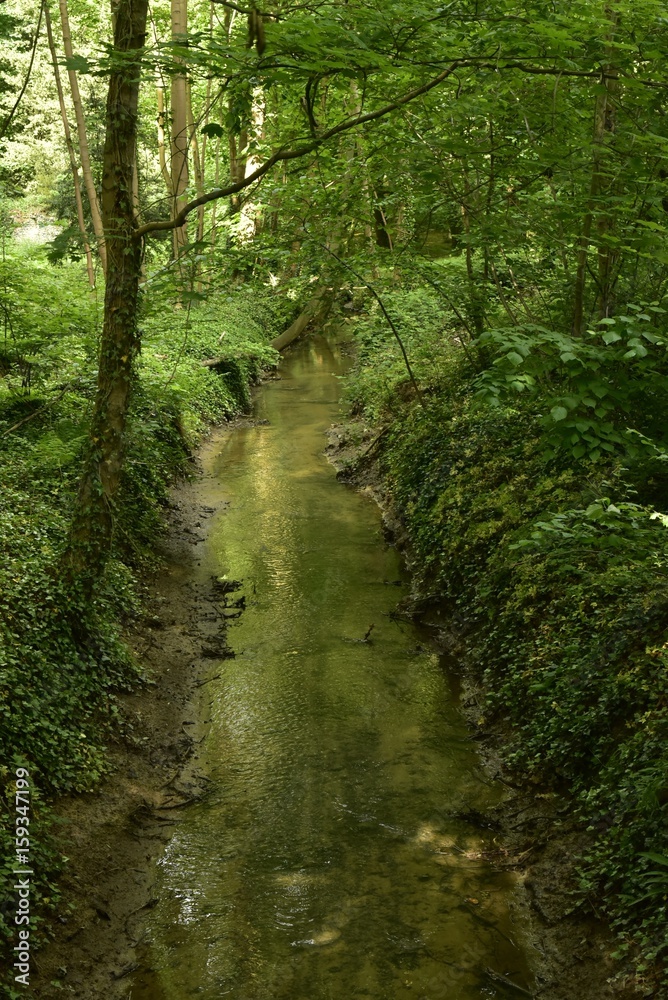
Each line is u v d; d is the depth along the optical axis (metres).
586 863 5.93
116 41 7.56
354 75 6.75
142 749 7.79
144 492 12.80
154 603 10.59
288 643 9.98
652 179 7.40
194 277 8.55
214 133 7.07
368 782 7.47
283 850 6.65
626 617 6.99
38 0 26.16
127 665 8.62
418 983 5.38
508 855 6.50
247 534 13.40
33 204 34.81
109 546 8.55
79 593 8.27
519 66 7.29
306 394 23.59
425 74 7.53
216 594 11.30
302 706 8.69
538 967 5.46
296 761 7.80
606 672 6.91
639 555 5.81
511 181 9.70
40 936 5.45
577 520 6.32
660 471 7.32
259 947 5.70
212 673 9.42
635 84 6.92
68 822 6.48
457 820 6.94
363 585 11.46
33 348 12.81
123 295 8.23
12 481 10.02
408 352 16.33
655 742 5.88
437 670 9.31
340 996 5.29
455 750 7.89
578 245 8.44
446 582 10.47
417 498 12.69
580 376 6.67
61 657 7.69
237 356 22.12
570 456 9.23
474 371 13.01
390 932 5.80
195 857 6.60
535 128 8.80
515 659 8.34
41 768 6.63
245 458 17.58
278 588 11.44
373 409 17.12
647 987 4.78
